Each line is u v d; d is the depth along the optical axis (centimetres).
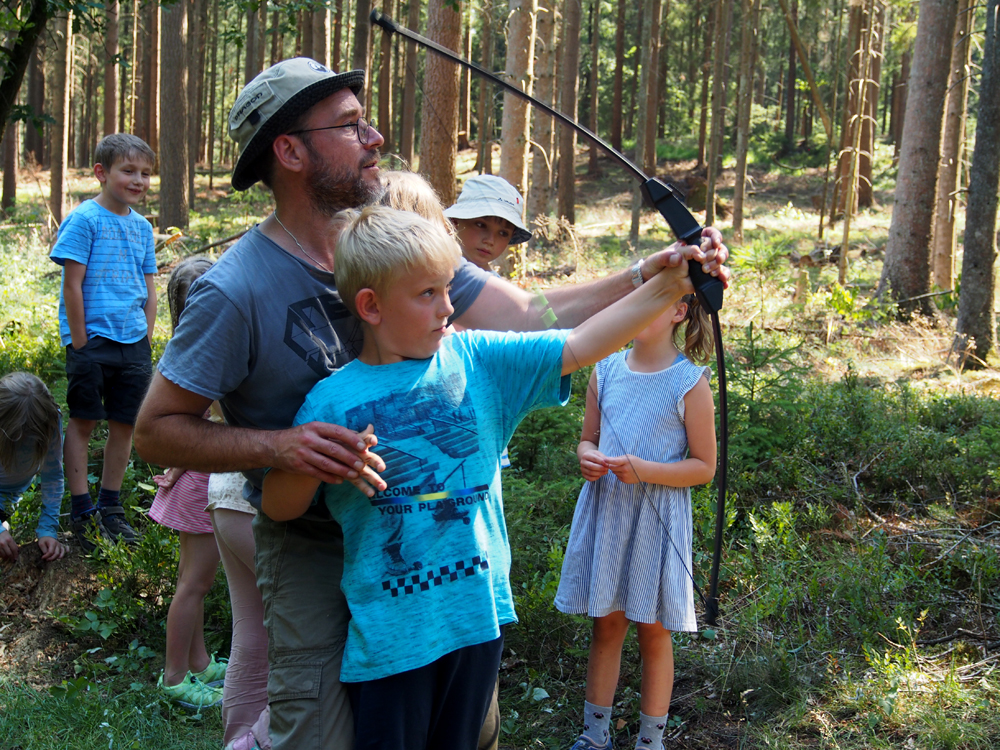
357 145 200
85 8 528
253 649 280
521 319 216
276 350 190
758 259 1221
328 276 197
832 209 2442
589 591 295
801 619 377
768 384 614
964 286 982
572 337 192
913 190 1216
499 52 2984
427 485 181
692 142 4184
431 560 180
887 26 2181
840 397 691
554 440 523
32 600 391
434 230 179
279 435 173
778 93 4722
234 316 186
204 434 182
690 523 300
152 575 391
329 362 196
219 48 4225
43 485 407
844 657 346
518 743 309
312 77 194
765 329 1059
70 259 419
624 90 4262
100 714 304
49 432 397
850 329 1098
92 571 409
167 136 1752
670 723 317
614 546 292
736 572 408
